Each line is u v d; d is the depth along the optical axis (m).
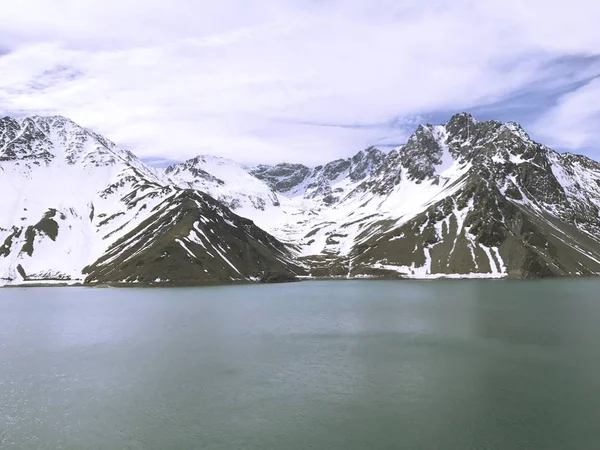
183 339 83.00
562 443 39.84
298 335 85.62
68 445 40.84
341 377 58.56
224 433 42.81
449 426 43.44
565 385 54.03
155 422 45.53
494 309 114.44
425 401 49.88
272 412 47.53
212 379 58.47
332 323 98.62
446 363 64.00
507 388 53.31
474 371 60.03
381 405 48.97
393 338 81.50
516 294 149.88
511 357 66.56
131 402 50.81
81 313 118.81
